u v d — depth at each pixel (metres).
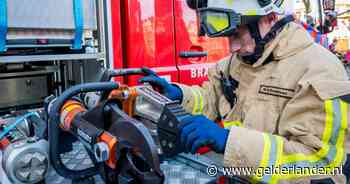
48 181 1.32
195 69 2.37
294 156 0.94
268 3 1.07
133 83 1.91
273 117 1.11
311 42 1.12
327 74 1.00
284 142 0.95
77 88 0.94
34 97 1.87
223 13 1.08
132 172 0.77
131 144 0.79
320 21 4.31
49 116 0.97
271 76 1.14
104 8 1.88
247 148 0.91
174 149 0.88
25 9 1.48
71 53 1.73
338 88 0.96
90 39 1.83
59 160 0.98
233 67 1.39
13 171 0.93
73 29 1.66
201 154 1.64
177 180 1.45
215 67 1.56
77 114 0.95
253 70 1.23
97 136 0.84
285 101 1.09
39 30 1.54
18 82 1.79
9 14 1.43
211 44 2.48
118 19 1.96
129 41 2.01
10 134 1.12
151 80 1.36
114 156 0.80
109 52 1.90
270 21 1.13
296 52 1.10
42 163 0.96
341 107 0.94
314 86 0.97
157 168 0.74
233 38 1.17
